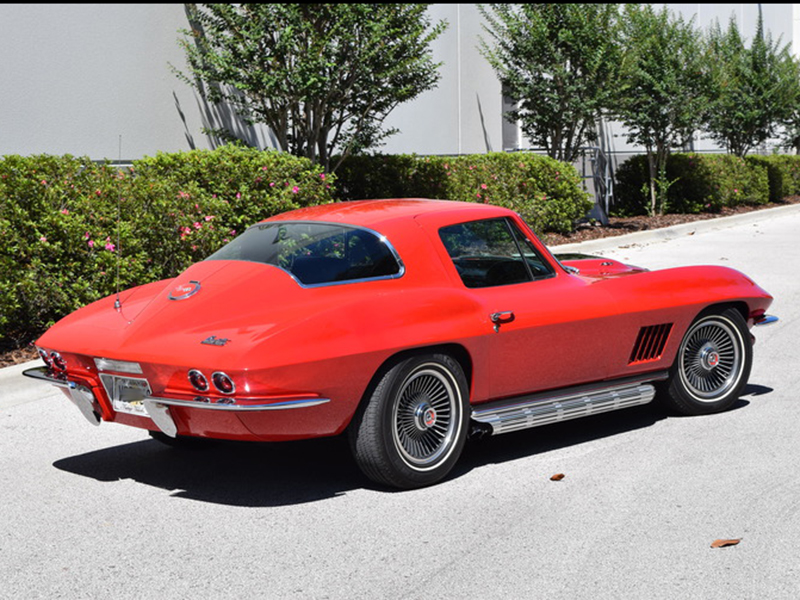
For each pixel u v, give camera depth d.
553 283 5.77
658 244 17.08
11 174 8.59
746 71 25.50
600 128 22.16
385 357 4.85
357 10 11.76
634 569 4.05
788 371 7.63
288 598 3.87
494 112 19.17
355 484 5.26
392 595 3.87
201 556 4.32
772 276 12.57
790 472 5.25
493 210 5.75
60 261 8.80
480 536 4.46
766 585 3.88
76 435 6.41
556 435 6.15
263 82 11.48
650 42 20.02
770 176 27.14
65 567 4.24
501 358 5.38
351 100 12.45
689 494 4.95
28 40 10.56
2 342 8.39
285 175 11.02
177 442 6.07
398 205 5.75
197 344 4.70
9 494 5.25
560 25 17.86
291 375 4.57
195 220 9.91
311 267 5.10
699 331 6.39
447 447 5.20
